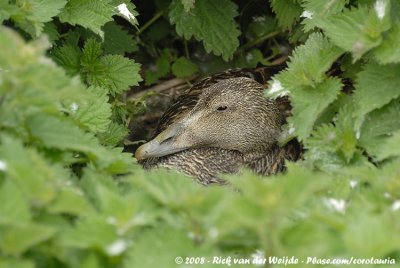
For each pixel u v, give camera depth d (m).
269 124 12.27
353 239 6.57
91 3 10.59
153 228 6.91
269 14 13.68
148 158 12.19
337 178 8.72
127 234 6.70
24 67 6.93
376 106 9.86
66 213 7.39
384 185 7.55
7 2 9.80
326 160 10.02
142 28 13.60
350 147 9.96
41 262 6.70
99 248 6.56
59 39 11.62
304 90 10.34
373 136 10.01
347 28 9.92
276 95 10.44
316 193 8.30
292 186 6.54
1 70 8.01
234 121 12.18
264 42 13.84
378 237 6.54
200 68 13.84
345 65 11.09
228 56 12.88
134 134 13.09
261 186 6.41
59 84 7.23
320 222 7.12
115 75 11.38
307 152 10.08
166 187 7.32
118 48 12.45
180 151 12.16
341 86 10.25
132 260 6.48
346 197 8.33
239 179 7.18
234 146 12.28
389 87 9.94
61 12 10.49
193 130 12.08
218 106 12.11
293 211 7.47
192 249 6.60
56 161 7.87
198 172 12.09
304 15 10.56
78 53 11.37
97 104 9.62
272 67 13.11
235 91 12.17
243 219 6.38
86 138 8.16
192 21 12.76
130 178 7.27
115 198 6.71
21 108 7.55
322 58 10.38
